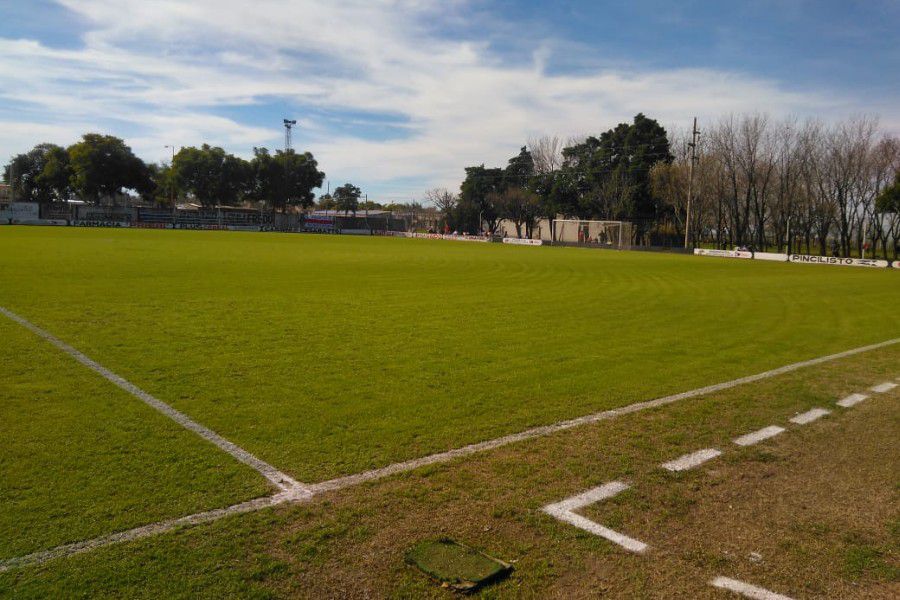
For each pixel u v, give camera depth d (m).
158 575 3.06
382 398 6.35
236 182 91.81
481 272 23.58
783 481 4.51
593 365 8.16
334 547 3.38
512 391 6.75
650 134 70.62
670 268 30.33
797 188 56.97
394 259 29.62
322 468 4.49
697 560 3.38
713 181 61.28
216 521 3.63
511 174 90.38
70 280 16.11
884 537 3.70
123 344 8.60
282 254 30.59
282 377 7.10
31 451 4.64
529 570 3.23
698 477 4.54
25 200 89.75
